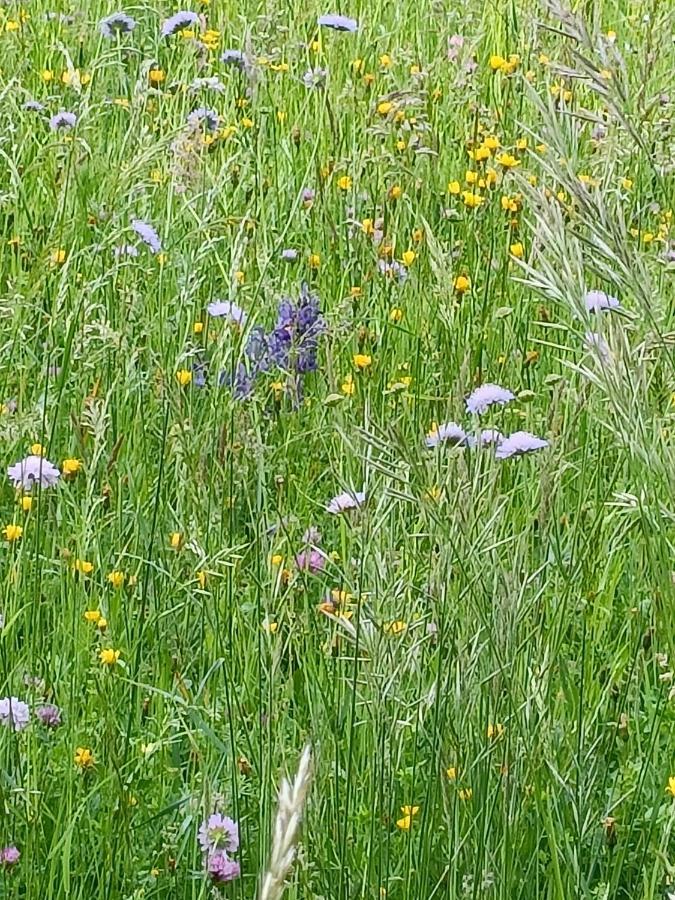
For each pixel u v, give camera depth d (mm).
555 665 2871
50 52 6859
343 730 2838
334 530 3721
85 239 5117
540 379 4371
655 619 3000
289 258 5008
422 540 3297
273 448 3703
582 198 2373
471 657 2482
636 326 2486
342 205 5512
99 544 3494
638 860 2713
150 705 3100
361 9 7707
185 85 6090
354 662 2580
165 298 4832
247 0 7672
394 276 4977
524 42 6488
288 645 2955
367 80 6633
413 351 4570
